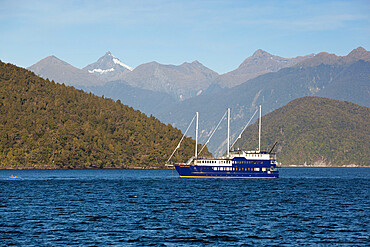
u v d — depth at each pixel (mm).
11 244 97375
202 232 109688
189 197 178125
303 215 134625
